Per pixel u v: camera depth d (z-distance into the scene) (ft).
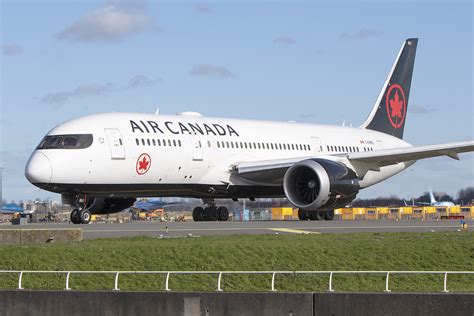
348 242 174.81
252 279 159.33
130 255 163.32
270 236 184.75
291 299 121.60
